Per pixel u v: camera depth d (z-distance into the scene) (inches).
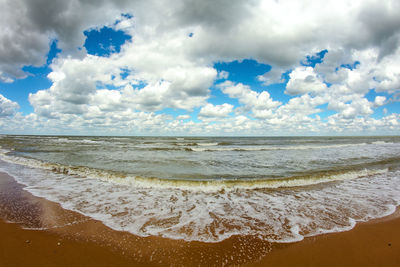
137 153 770.8
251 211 218.5
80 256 133.2
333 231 174.6
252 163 544.7
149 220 191.0
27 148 908.0
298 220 196.4
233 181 321.1
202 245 149.4
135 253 138.3
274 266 127.7
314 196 274.2
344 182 353.7
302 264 130.5
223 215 206.7
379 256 140.4
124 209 217.6
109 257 133.3
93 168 426.0
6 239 150.2
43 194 265.1
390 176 402.3
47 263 125.0
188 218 197.5
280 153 820.6
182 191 291.1
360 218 202.4
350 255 140.9
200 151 907.4
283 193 287.4
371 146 1254.3
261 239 159.6
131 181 332.2
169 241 154.2
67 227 173.2
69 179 352.2
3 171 411.8
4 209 209.5
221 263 129.5
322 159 628.7
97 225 178.2
